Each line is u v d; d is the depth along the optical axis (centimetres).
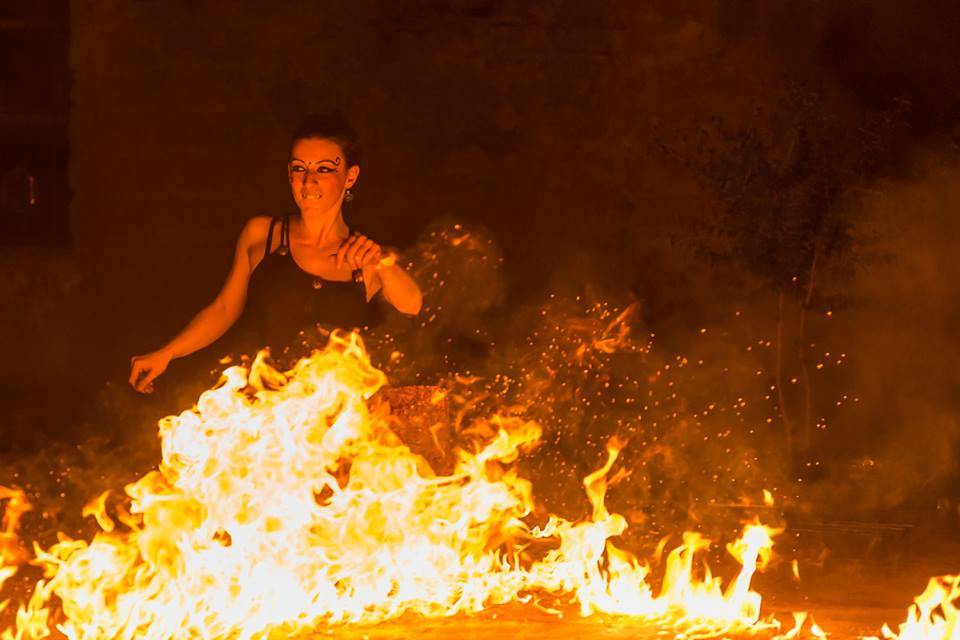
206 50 1513
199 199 1523
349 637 691
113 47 1519
